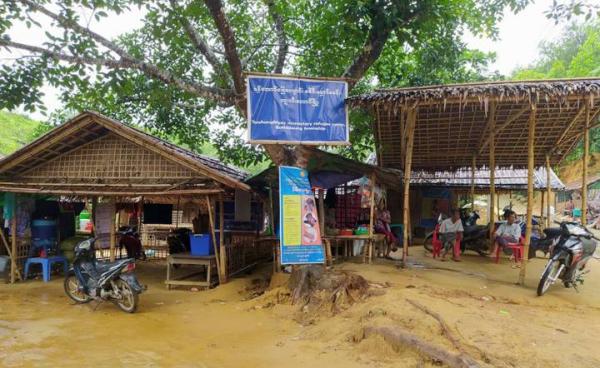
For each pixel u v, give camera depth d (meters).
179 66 11.08
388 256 10.72
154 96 11.18
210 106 11.94
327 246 9.25
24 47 7.76
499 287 7.74
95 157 10.35
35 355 5.46
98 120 9.48
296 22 11.16
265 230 12.90
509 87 7.11
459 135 11.62
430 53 12.04
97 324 6.92
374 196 10.12
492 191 11.46
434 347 4.68
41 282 10.37
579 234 7.41
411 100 7.52
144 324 6.92
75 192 9.68
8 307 8.02
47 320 7.15
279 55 10.53
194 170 9.40
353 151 14.02
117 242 14.03
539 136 11.68
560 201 32.75
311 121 8.24
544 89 6.95
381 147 12.17
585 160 8.58
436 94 7.35
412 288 6.92
